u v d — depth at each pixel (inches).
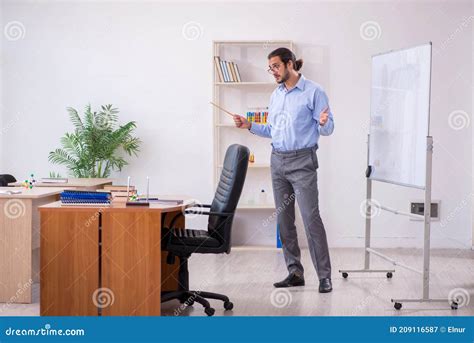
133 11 318.7
